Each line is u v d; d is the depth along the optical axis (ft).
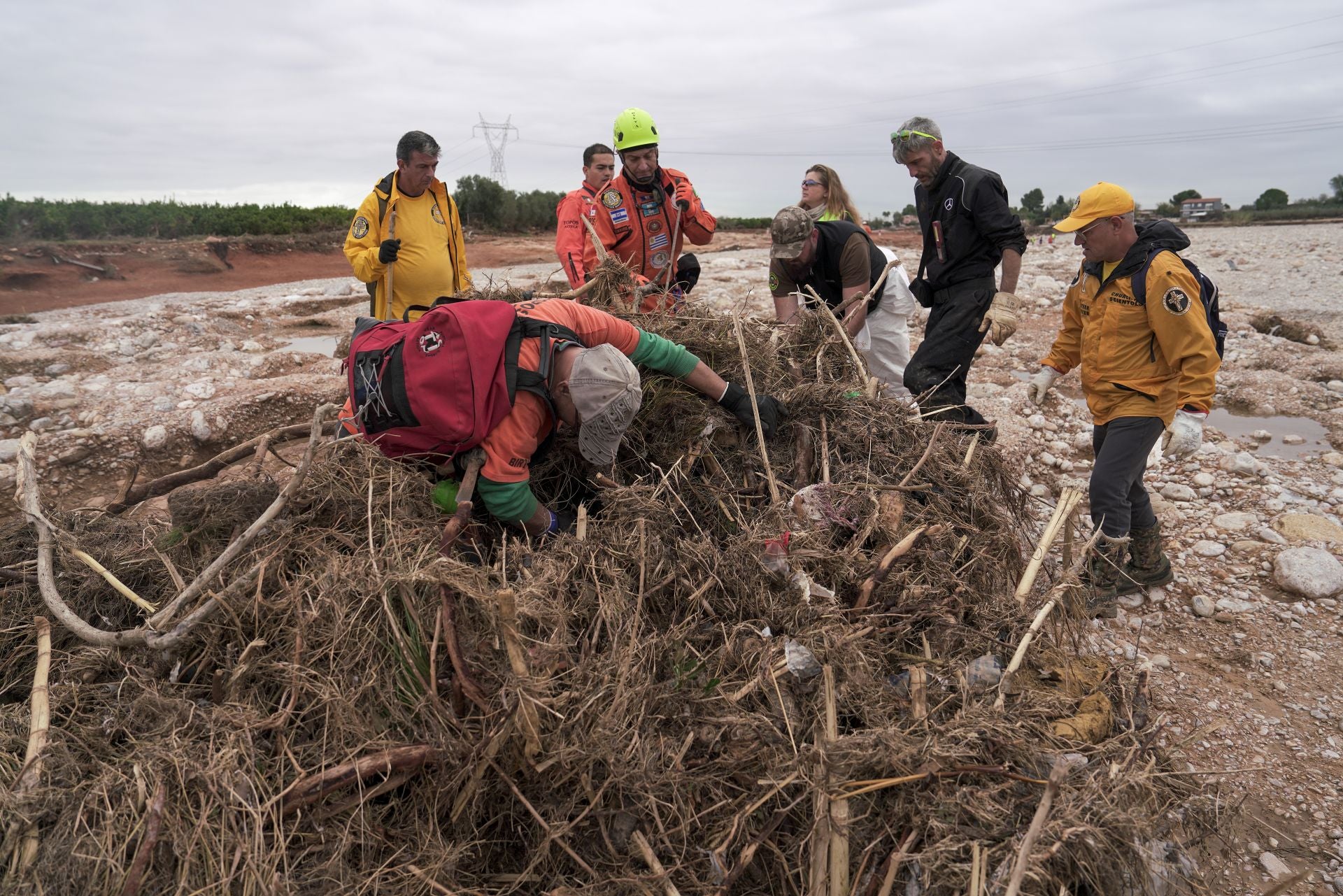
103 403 21.42
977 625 8.64
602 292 12.81
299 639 7.18
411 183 15.67
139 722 6.90
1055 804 6.45
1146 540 13.26
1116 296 11.66
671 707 7.25
